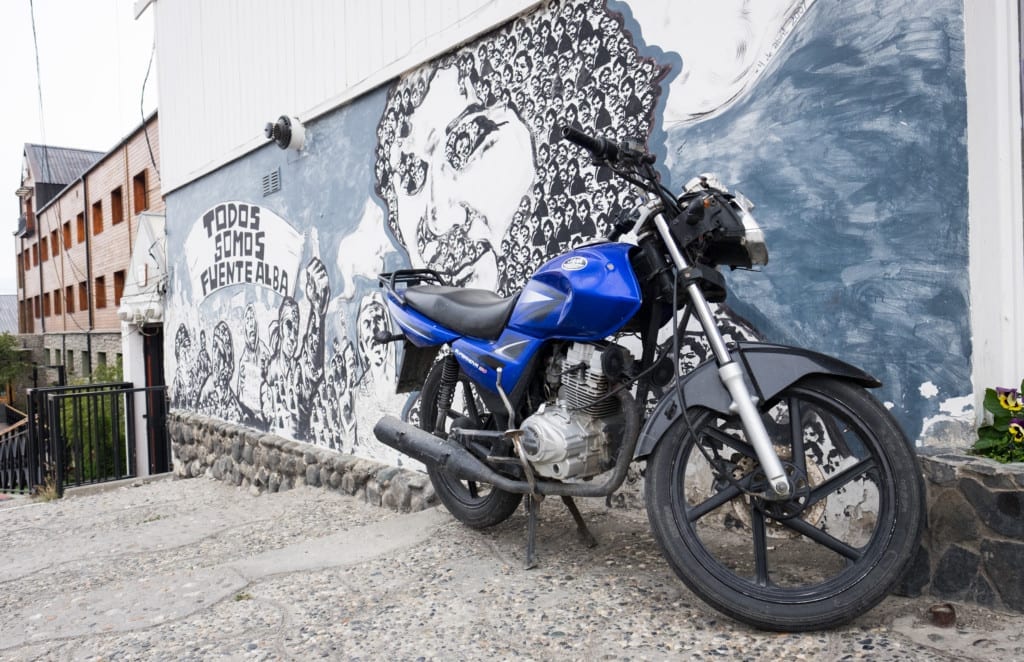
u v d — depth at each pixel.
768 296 2.71
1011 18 2.19
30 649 2.49
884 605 2.08
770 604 1.95
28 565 4.07
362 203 5.05
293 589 2.75
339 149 5.31
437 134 4.34
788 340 2.66
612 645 2.00
